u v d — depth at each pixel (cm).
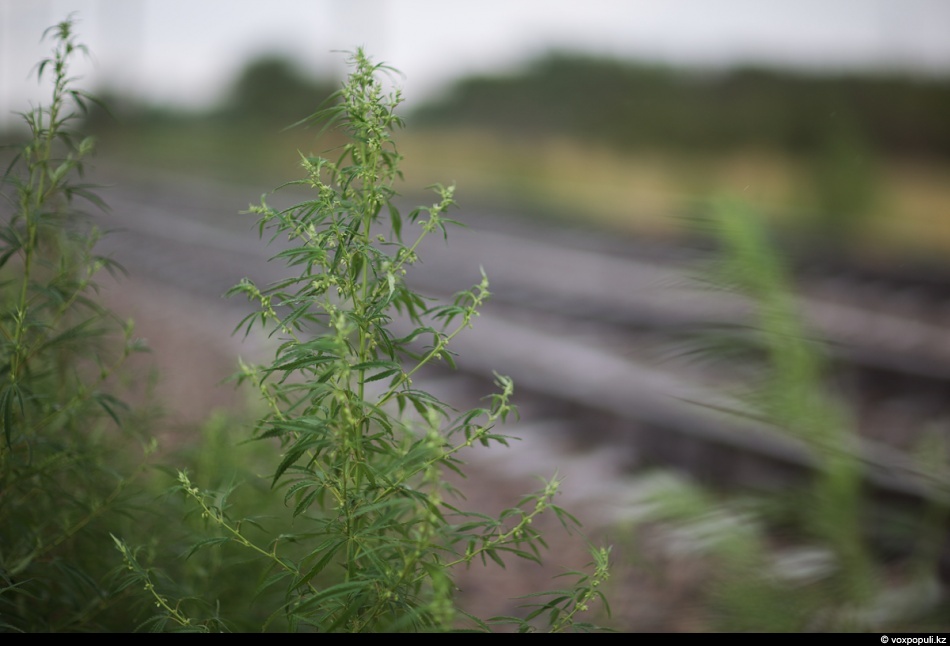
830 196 1967
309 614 191
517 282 1391
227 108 4812
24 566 229
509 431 694
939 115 3400
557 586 438
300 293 181
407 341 186
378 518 174
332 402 178
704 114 3369
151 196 2550
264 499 312
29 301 243
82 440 270
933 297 1277
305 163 183
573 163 3303
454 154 3672
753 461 592
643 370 797
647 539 459
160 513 276
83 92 227
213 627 212
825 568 322
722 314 296
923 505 472
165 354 823
